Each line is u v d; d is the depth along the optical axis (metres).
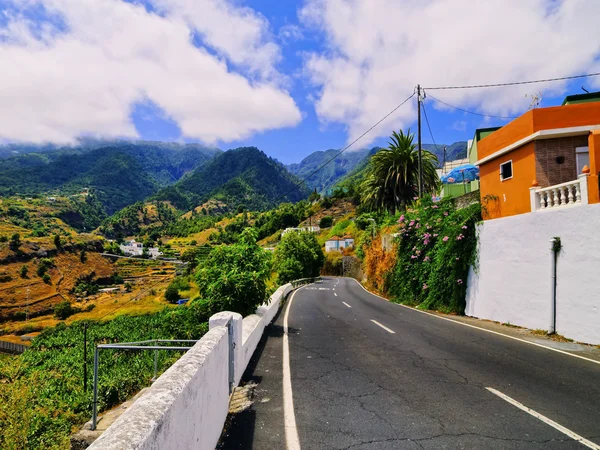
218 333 4.09
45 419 7.93
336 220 107.81
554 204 9.97
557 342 8.59
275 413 4.48
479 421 4.28
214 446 3.49
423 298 17.03
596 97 16.20
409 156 31.78
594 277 8.14
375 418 4.35
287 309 16.06
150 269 122.25
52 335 24.38
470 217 13.62
